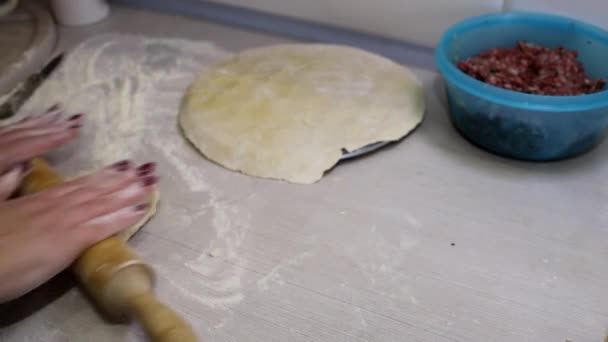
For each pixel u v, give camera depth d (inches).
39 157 36.8
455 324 31.1
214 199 35.8
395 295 32.0
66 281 32.8
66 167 37.5
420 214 34.9
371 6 43.2
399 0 42.2
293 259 33.4
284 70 41.4
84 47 45.6
